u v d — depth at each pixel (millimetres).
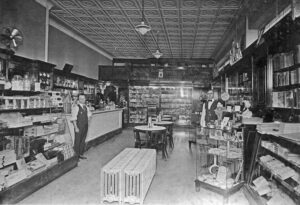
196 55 12047
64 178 4277
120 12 6492
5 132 3932
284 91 3754
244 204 3252
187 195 3557
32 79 5016
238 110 4879
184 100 12336
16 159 3734
